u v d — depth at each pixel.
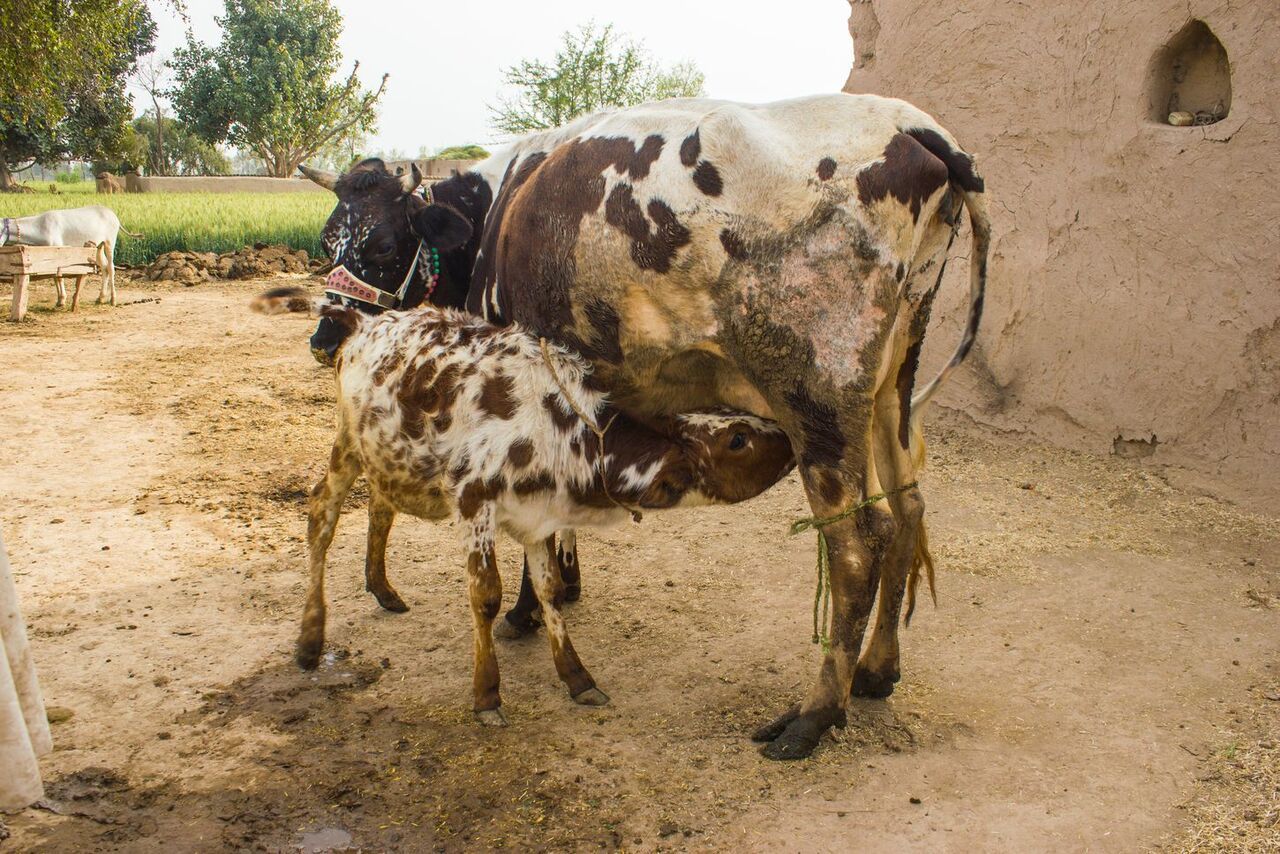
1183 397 6.60
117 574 5.41
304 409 9.00
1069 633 4.66
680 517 6.40
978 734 3.84
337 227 5.29
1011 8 7.36
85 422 8.39
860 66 8.90
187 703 4.11
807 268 3.53
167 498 6.62
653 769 3.63
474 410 3.87
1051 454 7.35
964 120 7.86
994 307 7.82
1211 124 6.37
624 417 3.85
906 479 4.03
